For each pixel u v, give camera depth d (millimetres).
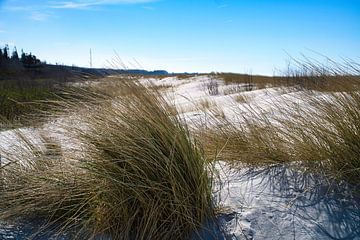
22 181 2898
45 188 2695
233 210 2441
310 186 2670
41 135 3307
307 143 3029
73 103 2998
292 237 2186
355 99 2994
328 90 3457
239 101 6586
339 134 2885
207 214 2400
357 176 2699
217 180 2896
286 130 3508
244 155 3266
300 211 2396
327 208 2420
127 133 2555
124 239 2291
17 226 2568
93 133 2650
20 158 3213
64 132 2875
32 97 7914
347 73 3301
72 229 2486
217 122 4180
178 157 2520
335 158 2826
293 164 3014
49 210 2646
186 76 28500
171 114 2795
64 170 2727
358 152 2740
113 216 2424
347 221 2303
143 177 2426
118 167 2424
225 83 19656
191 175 2480
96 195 2494
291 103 3861
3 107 6039
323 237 2180
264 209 2422
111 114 2699
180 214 2355
